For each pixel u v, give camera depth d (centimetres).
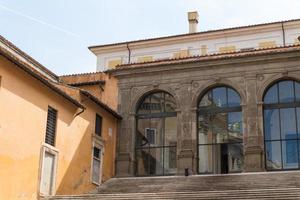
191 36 4025
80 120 2512
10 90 1969
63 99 2345
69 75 3116
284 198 1786
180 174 2700
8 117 1947
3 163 1900
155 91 2920
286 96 2694
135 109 2919
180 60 2864
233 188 2217
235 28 3919
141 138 2884
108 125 2822
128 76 2973
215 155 2720
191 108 2797
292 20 3797
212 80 2800
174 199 1909
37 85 2148
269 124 2680
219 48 3966
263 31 3894
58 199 2084
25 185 2022
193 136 2752
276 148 2630
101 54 4256
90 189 2538
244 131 2670
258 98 2695
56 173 2248
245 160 2617
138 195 1992
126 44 4175
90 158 2573
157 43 4122
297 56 2673
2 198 1880
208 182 2403
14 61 1945
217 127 2762
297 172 2438
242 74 2756
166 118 2870
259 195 1852
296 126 2630
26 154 2042
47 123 2236
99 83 3022
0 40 2270
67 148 2367
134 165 2833
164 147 2823
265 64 2730
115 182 2673
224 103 2786
